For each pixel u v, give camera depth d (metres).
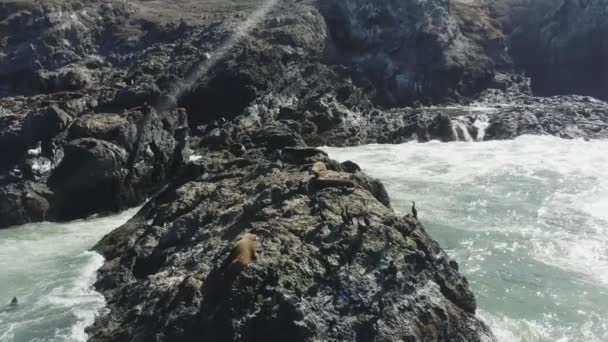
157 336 13.65
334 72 47.12
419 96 52.53
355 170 21.30
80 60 51.72
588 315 17.27
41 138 29.95
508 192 28.55
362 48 52.44
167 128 34.19
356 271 14.13
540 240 22.62
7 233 25.12
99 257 20.83
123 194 28.58
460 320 14.80
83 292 18.16
